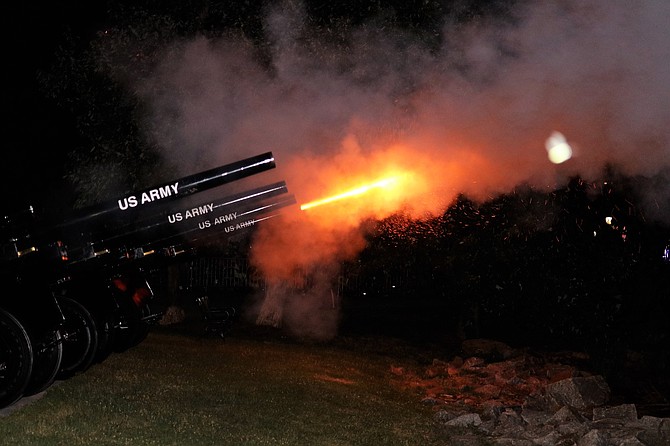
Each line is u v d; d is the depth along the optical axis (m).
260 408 9.40
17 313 7.75
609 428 9.97
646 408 12.73
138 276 10.84
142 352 11.76
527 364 15.63
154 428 7.84
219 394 9.72
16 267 7.79
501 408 11.55
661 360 15.16
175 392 9.45
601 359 15.59
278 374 11.88
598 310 14.50
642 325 15.52
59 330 8.28
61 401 8.27
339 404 10.49
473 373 15.18
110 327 9.77
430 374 14.62
